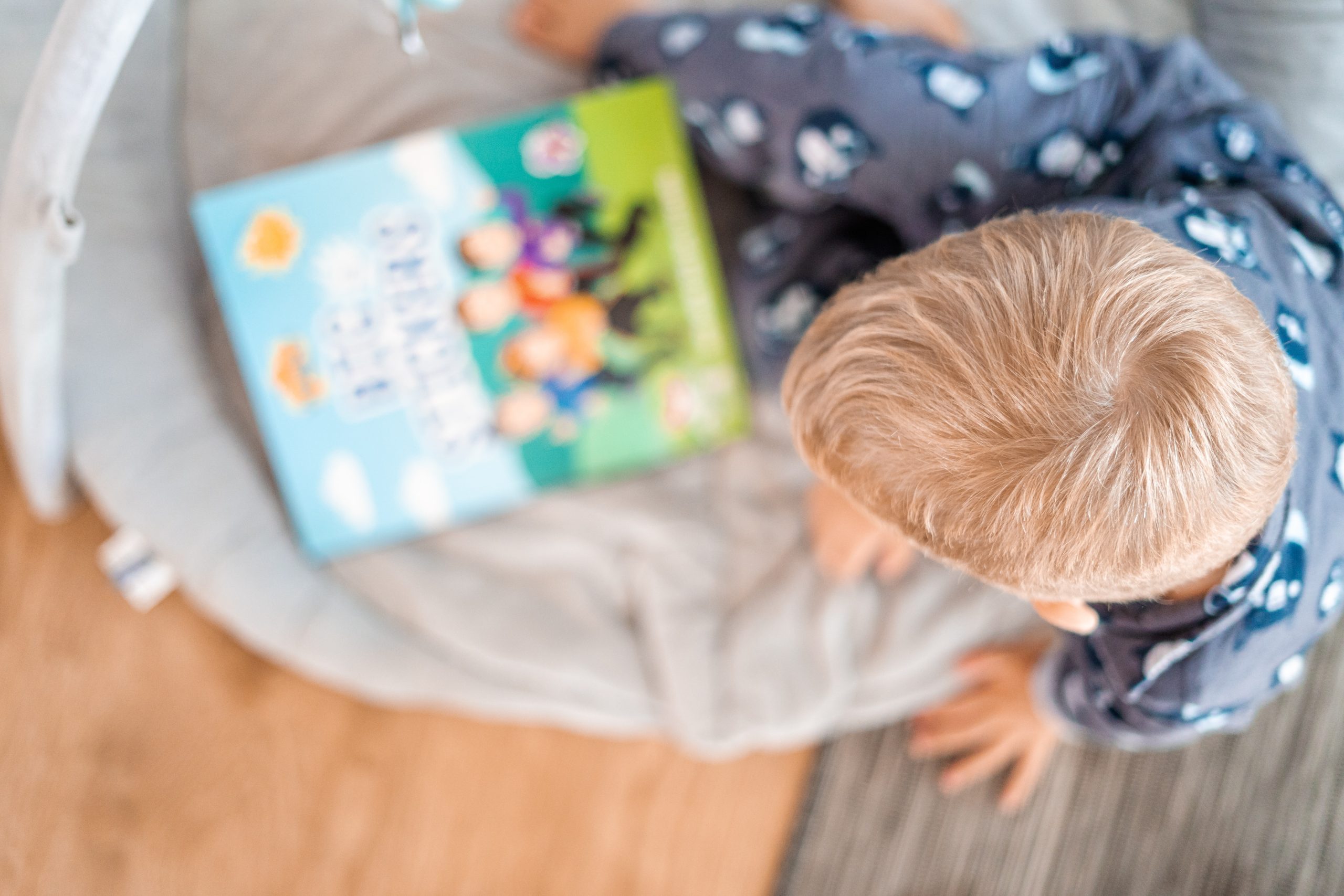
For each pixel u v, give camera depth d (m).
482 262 0.81
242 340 0.79
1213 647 0.58
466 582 0.86
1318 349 0.56
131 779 0.84
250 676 0.87
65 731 0.83
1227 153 0.64
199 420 0.82
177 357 0.82
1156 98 0.67
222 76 0.85
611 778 0.90
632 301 0.83
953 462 0.44
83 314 0.77
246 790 0.86
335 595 0.83
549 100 0.90
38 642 0.84
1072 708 0.75
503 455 0.84
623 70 0.85
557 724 0.89
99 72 0.44
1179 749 0.91
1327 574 0.57
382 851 0.87
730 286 0.93
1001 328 0.43
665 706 0.85
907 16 0.87
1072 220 0.46
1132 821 0.91
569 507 0.89
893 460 0.46
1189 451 0.42
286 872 0.85
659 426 0.86
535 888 0.88
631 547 0.89
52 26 0.64
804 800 0.90
